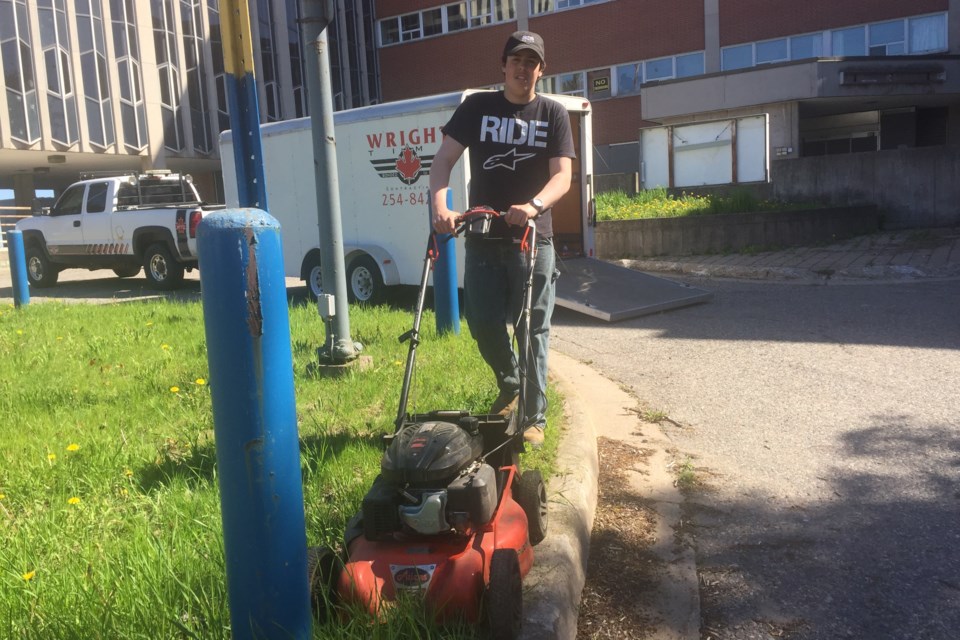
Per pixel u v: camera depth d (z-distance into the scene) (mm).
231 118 5512
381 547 3047
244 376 2113
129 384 6566
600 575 3762
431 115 10664
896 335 8484
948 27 26438
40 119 27531
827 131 29688
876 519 4285
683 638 3264
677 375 7398
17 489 4230
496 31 34500
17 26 26750
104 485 4281
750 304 10828
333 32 35406
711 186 19844
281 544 2189
